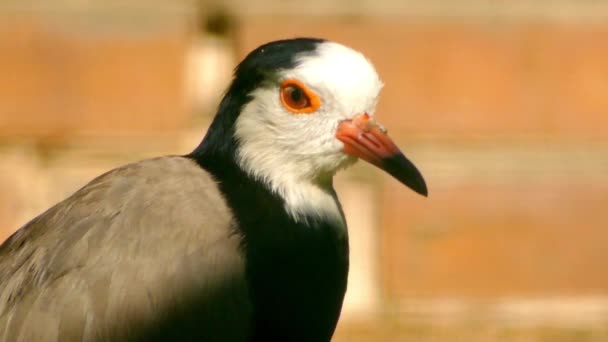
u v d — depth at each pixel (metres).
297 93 2.73
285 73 2.73
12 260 2.71
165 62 2.92
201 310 2.70
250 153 2.73
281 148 2.73
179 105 2.92
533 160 2.92
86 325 2.69
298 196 2.73
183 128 2.92
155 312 2.70
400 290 2.92
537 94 2.92
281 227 2.72
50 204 2.92
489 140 2.92
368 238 2.91
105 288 2.69
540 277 2.92
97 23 2.92
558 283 2.92
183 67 2.92
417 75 2.92
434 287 2.92
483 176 2.92
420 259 2.91
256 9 2.92
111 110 2.92
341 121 2.73
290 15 2.92
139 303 2.70
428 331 2.91
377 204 2.91
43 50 2.92
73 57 2.92
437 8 2.92
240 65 2.74
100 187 2.72
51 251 2.70
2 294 2.70
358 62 2.73
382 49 2.92
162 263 2.70
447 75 2.92
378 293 2.91
